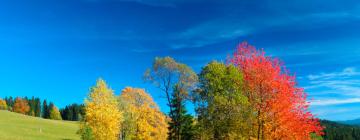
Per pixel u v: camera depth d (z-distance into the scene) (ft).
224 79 98.58
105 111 172.45
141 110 196.44
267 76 75.87
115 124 174.40
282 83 74.84
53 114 618.85
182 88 143.23
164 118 199.41
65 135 286.25
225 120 90.43
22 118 357.41
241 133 83.10
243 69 80.43
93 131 170.09
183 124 149.38
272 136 75.20
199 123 107.34
